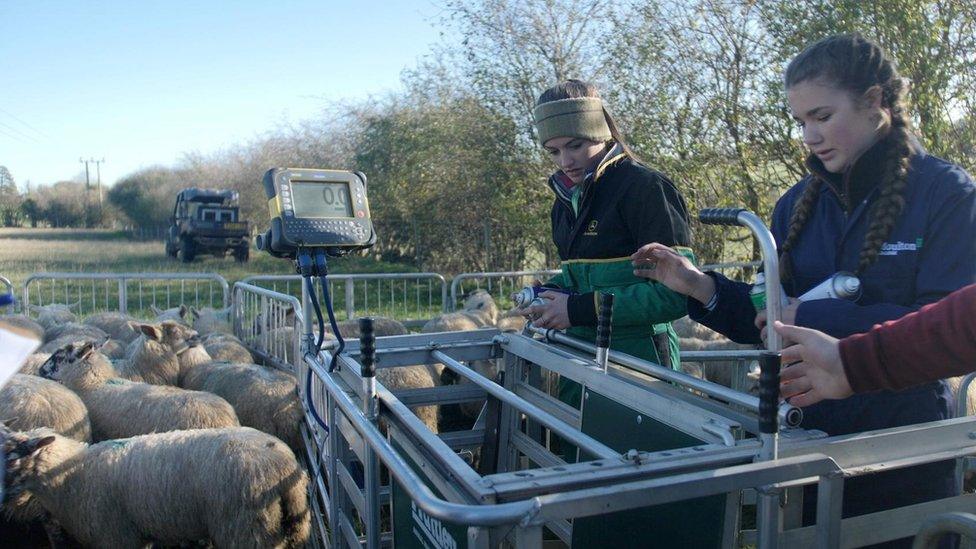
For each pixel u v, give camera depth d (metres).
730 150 11.27
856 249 2.04
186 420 5.02
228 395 5.63
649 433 2.17
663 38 11.77
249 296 9.19
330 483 2.92
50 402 5.00
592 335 3.10
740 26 11.03
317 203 2.87
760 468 1.59
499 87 14.09
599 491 1.45
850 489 2.00
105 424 5.28
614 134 3.04
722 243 11.83
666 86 11.83
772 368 1.63
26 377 5.21
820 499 1.71
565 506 1.40
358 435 2.41
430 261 18.73
